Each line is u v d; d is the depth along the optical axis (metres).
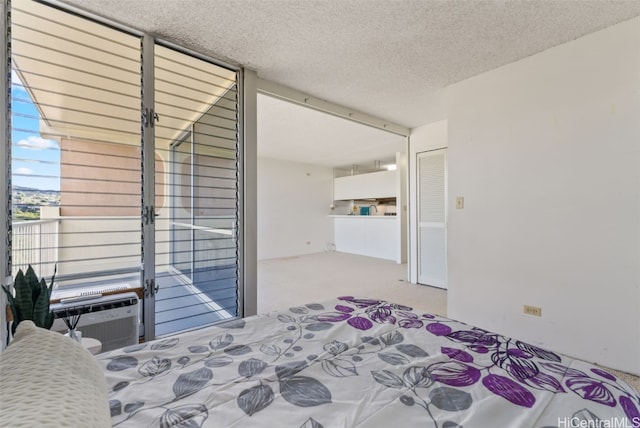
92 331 1.73
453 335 1.21
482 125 2.55
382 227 6.61
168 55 2.27
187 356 1.04
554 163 2.14
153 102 2.05
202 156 3.28
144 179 2.01
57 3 1.71
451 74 2.59
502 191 2.41
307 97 3.04
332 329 1.27
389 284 4.23
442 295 3.67
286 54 2.28
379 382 0.88
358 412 0.75
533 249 2.23
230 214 2.69
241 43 2.13
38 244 3.10
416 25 1.92
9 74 1.62
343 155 6.41
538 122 2.22
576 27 1.93
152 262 2.04
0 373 0.62
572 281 2.05
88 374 0.71
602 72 1.94
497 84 2.46
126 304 1.85
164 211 4.42
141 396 0.81
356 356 1.04
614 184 1.89
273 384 0.87
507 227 2.37
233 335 1.22
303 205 7.32
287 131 4.49
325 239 7.78
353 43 2.13
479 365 0.96
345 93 3.02
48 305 1.36
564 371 0.91
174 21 1.89
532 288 2.23
